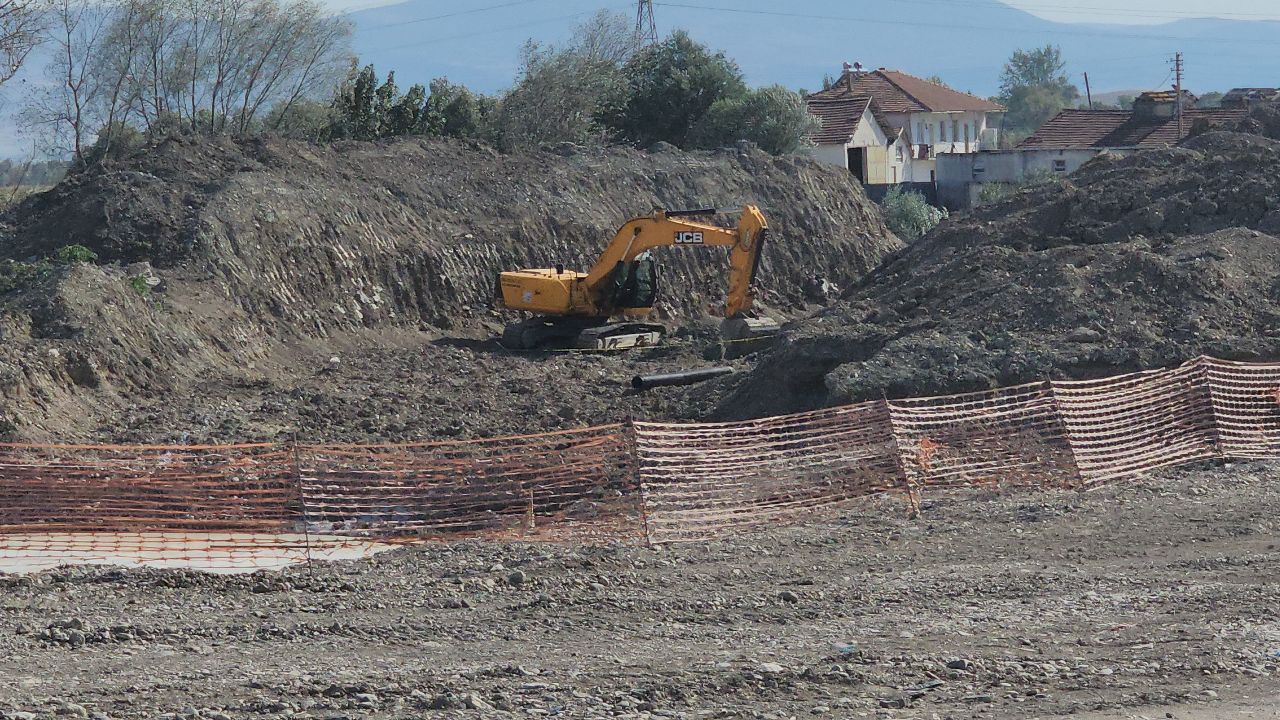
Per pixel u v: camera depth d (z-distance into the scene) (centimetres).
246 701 1778
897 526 3091
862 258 9925
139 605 2500
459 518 3684
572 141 11556
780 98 12306
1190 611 2238
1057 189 6669
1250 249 5316
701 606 2402
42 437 4750
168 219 7119
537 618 2350
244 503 3706
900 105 17362
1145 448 3753
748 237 6419
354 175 8331
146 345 5819
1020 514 3139
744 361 6034
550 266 8469
